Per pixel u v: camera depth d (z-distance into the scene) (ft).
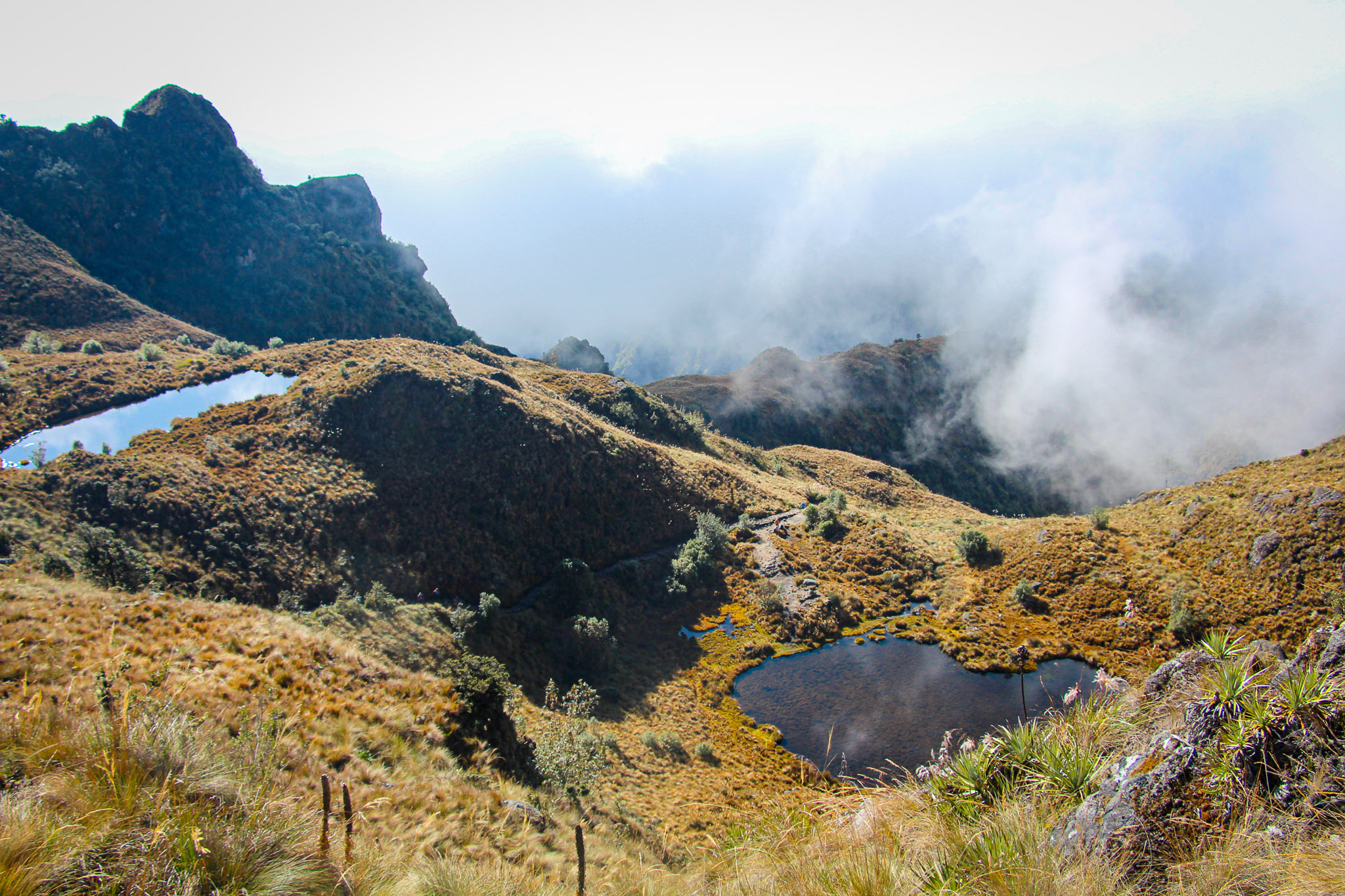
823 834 23.45
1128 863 15.52
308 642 63.57
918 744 143.23
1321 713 15.66
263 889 17.56
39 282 460.55
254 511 177.17
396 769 45.85
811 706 163.63
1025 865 16.16
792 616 211.41
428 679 69.26
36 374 256.52
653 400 393.29
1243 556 181.47
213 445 200.95
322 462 209.97
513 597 200.54
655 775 120.06
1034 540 235.20
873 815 23.07
